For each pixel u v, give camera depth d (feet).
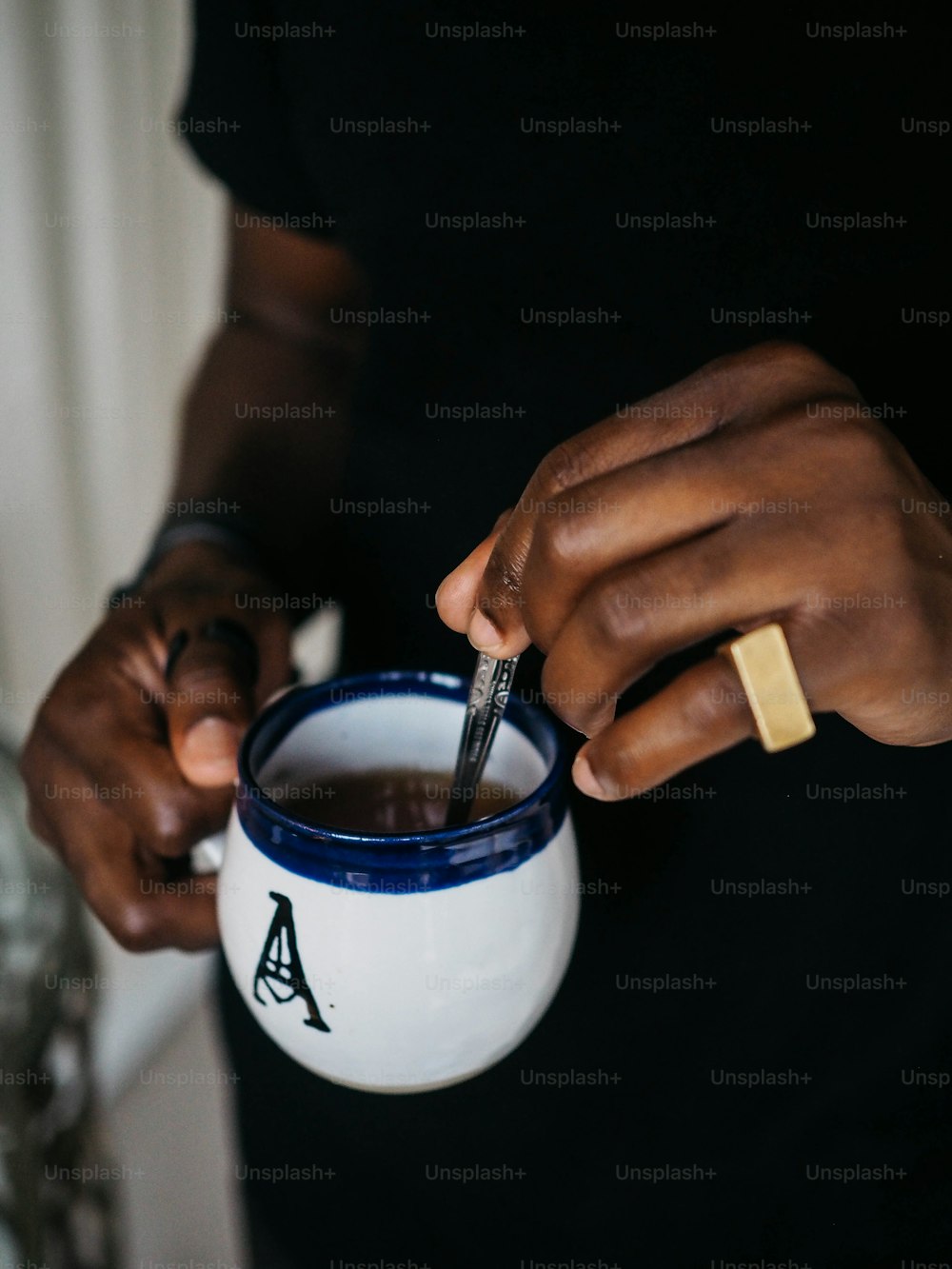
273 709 1.63
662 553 1.11
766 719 1.08
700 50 1.90
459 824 1.50
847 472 1.11
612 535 1.11
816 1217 2.22
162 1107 4.66
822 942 2.10
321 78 2.18
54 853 2.02
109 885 1.84
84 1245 2.35
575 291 2.10
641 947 2.15
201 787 1.79
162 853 1.82
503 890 1.41
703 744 1.12
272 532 2.45
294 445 2.63
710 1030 2.16
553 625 1.18
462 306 2.19
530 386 2.14
